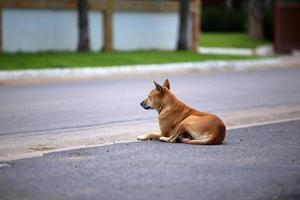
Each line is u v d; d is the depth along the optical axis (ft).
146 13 106.11
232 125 44.96
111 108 52.65
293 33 115.96
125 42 103.55
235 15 158.61
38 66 79.20
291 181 27.55
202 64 89.20
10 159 32.65
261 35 136.67
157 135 37.40
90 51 94.68
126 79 75.41
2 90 64.59
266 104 55.42
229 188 26.35
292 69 89.40
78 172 29.17
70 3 96.02
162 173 28.76
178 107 36.73
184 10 105.50
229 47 124.67
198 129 35.76
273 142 36.70
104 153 33.37
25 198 25.27
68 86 68.03
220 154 32.94
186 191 25.86
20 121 46.39
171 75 80.84
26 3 90.68
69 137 40.34
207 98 58.75
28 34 92.07
